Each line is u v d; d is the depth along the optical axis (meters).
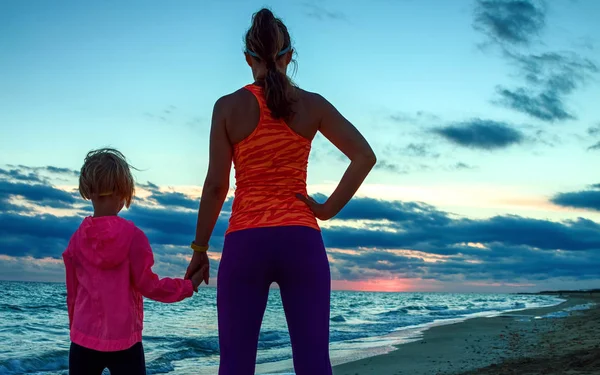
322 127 2.27
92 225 2.55
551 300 65.12
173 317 24.50
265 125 2.16
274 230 2.09
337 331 17.42
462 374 7.81
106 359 2.53
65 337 14.41
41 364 9.97
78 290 2.59
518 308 38.59
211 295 57.81
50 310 23.25
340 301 56.38
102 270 2.54
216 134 2.22
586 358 7.81
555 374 6.72
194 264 2.53
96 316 2.52
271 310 32.72
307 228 2.13
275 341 13.96
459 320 23.47
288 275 2.11
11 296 37.53
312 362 2.06
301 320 2.09
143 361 2.66
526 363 8.37
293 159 2.18
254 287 2.11
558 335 14.14
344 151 2.29
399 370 8.71
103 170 2.59
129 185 2.71
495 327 18.44
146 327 18.50
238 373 2.08
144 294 2.60
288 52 2.33
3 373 9.07
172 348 12.13
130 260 2.57
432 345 12.68
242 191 2.17
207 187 2.28
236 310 2.10
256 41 2.23
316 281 2.11
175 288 2.54
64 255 2.61
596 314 25.28
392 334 16.03
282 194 2.14
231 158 2.27
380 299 68.38
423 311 33.75
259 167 2.15
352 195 2.25
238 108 2.19
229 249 2.14
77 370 2.51
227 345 2.11
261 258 2.09
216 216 2.36
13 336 14.29
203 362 10.35
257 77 2.28
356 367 9.10
